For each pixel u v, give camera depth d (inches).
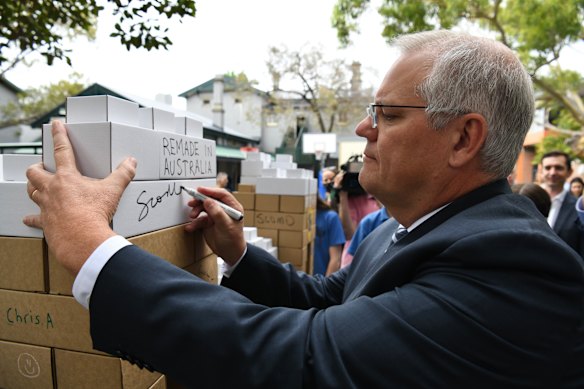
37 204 28.0
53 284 30.5
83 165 28.8
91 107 29.7
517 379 22.7
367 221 94.7
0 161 36.9
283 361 23.4
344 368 22.9
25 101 392.2
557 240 25.4
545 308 23.2
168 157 36.4
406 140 30.1
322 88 611.8
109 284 24.8
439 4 246.4
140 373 31.7
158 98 639.8
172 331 23.9
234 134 692.1
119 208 28.7
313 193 122.6
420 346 22.7
